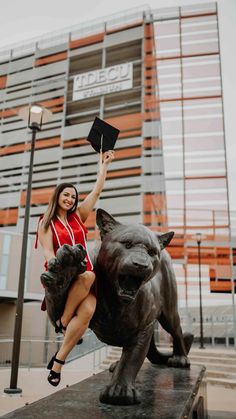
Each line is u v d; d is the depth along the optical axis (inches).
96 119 96.4
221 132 1155.9
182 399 83.4
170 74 1277.1
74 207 84.0
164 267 131.1
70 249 59.8
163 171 1272.1
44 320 792.9
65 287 65.1
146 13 1355.8
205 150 1144.2
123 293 72.4
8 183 1241.4
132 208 1084.5
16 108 1381.6
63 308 71.3
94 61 1387.8
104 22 1397.6
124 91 1269.7
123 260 72.3
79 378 370.0
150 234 79.0
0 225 1173.7
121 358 86.2
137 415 68.2
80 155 1230.9
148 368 140.3
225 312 844.0
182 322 755.4
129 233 76.8
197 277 877.2
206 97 1216.8
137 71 1293.1
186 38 1305.4
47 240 75.9
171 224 966.4
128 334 84.9
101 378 111.1
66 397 82.5
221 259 883.4
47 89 1369.3
